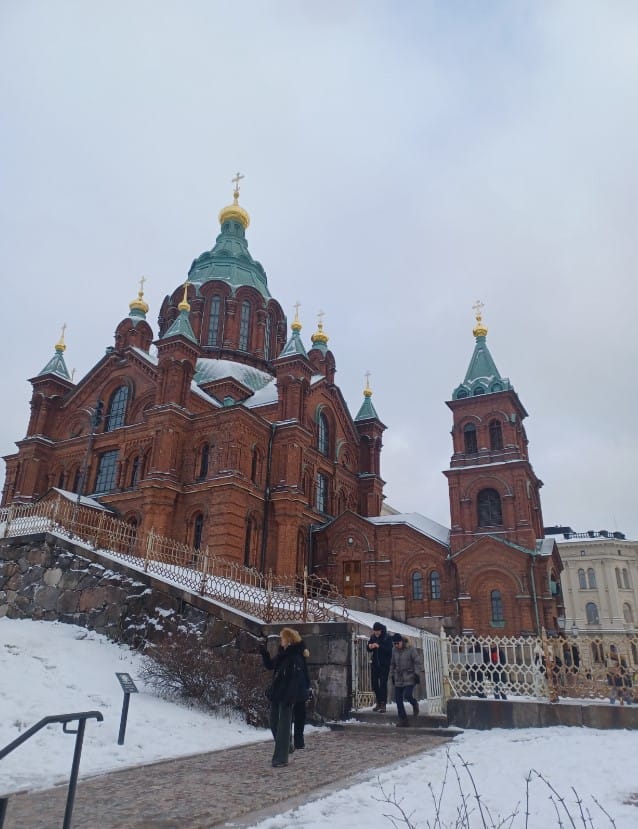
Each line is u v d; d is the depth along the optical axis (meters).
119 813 7.69
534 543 41.97
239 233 68.12
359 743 13.79
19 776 9.76
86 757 11.27
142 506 40.03
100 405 45.31
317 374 57.53
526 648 37.59
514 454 45.25
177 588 21.45
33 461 47.38
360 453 56.53
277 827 7.00
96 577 23.59
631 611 83.38
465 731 14.98
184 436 42.09
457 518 44.59
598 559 84.94
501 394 47.12
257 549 40.75
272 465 43.44
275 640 18.88
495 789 8.60
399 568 43.31
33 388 51.09
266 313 61.56
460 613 40.47
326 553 45.28
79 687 15.89
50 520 26.56
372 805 7.88
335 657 18.23
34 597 24.83
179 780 9.66
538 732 14.13
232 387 49.75
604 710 14.57
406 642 16.84
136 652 20.78
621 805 7.57
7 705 13.44
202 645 19.16
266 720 16.50
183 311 45.38
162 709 15.75
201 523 39.50
